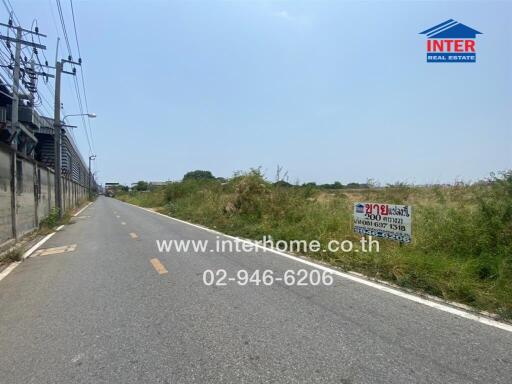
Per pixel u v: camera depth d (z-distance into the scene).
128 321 4.00
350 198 14.08
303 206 12.50
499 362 2.96
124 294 5.02
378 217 7.19
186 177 38.22
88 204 45.25
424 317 3.97
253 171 16.25
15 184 9.95
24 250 9.08
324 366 2.93
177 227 14.09
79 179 54.59
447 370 2.84
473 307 4.26
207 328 3.76
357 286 5.20
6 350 3.34
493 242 5.94
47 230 13.06
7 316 4.25
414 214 8.47
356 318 3.97
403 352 3.15
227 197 17.38
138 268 6.66
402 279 5.25
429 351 3.17
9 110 23.36
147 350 3.28
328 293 4.89
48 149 36.31
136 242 9.99
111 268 6.72
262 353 3.18
